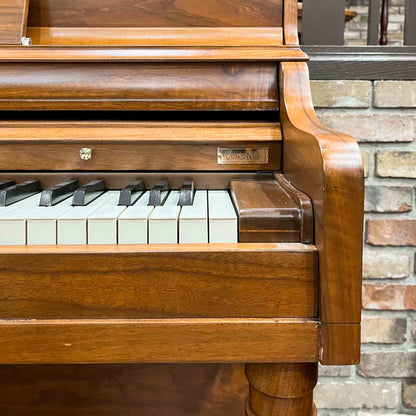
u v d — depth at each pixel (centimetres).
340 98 96
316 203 42
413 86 96
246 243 43
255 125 64
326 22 98
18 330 42
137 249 42
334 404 106
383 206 101
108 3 72
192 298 42
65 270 42
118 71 64
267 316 42
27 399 96
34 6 72
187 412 97
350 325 41
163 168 64
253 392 48
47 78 64
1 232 43
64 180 65
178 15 72
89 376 96
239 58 63
